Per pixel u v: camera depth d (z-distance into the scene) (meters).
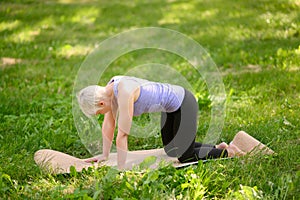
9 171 5.60
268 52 10.91
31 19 16.45
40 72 10.59
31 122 7.45
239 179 5.20
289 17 13.23
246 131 6.84
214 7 17.22
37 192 5.05
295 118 7.20
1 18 16.16
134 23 16.17
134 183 4.95
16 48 12.73
